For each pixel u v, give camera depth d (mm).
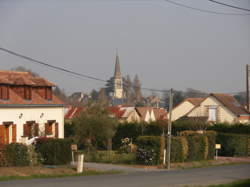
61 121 59094
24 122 52750
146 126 69938
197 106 91688
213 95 90375
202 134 51938
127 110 94688
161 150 45219
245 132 67250
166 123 69562
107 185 25906
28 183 26625
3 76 53000
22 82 53250
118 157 49344
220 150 60375
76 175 32938
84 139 62719
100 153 53312
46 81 57812
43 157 38906
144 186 25750
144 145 45750
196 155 50531
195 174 34594
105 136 62781
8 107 50312
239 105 92250
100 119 62469
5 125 50281
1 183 26578
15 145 35719
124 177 31453
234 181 28859
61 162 39500
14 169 33156
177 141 47688
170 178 31031
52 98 58250
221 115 89125
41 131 54125
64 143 39781
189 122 70562
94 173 34781
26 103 52938
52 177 31141
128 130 70125
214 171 37750
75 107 90125
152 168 42094
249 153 60438
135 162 46500
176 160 47688
